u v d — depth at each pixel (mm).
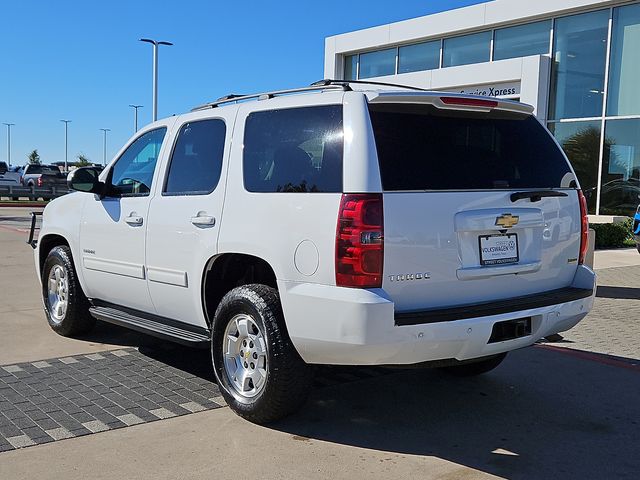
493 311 3932
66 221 6195
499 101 4297
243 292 4266
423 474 3648
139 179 5457
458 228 3887
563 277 4551
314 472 3639
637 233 13523
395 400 4895
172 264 4875
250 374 4312
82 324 6324
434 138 4047
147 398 4762
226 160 4570
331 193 3775
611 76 16734
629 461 3887
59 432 4094
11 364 5551
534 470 3738
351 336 3617
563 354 6285
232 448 3930
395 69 21922
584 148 17453
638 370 5781
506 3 18312
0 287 9266
